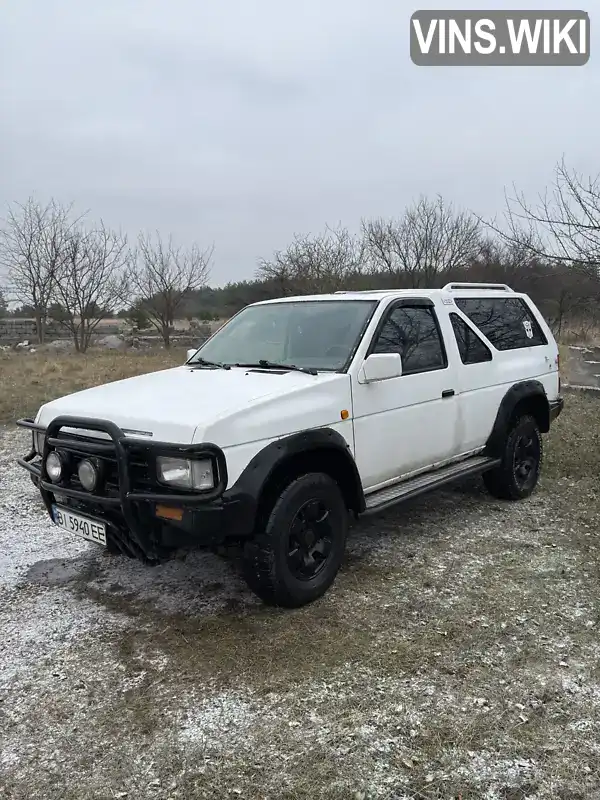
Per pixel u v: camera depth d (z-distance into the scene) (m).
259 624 3.61
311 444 3.66
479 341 5.35
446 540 4.82
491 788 2.39
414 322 4.75
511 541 4.79
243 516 3.33
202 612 3.77
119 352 23.36
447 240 24.16
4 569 4.46
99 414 3.67
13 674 3.20
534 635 3.45
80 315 24.50
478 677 3.08
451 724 2.75
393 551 4.62
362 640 3.42
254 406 3.50
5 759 2.62
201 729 2.77
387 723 2.77
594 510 5.45
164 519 3.31
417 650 3.32
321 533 3.86
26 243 25.00
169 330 25.92
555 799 2.34
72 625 3.67
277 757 2.59
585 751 2.57
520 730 2.70
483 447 5.38
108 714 2.88
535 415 5.99
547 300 18.11
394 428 4.39
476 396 5.18
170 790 2.44
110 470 3.54
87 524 3.73
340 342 4.34
